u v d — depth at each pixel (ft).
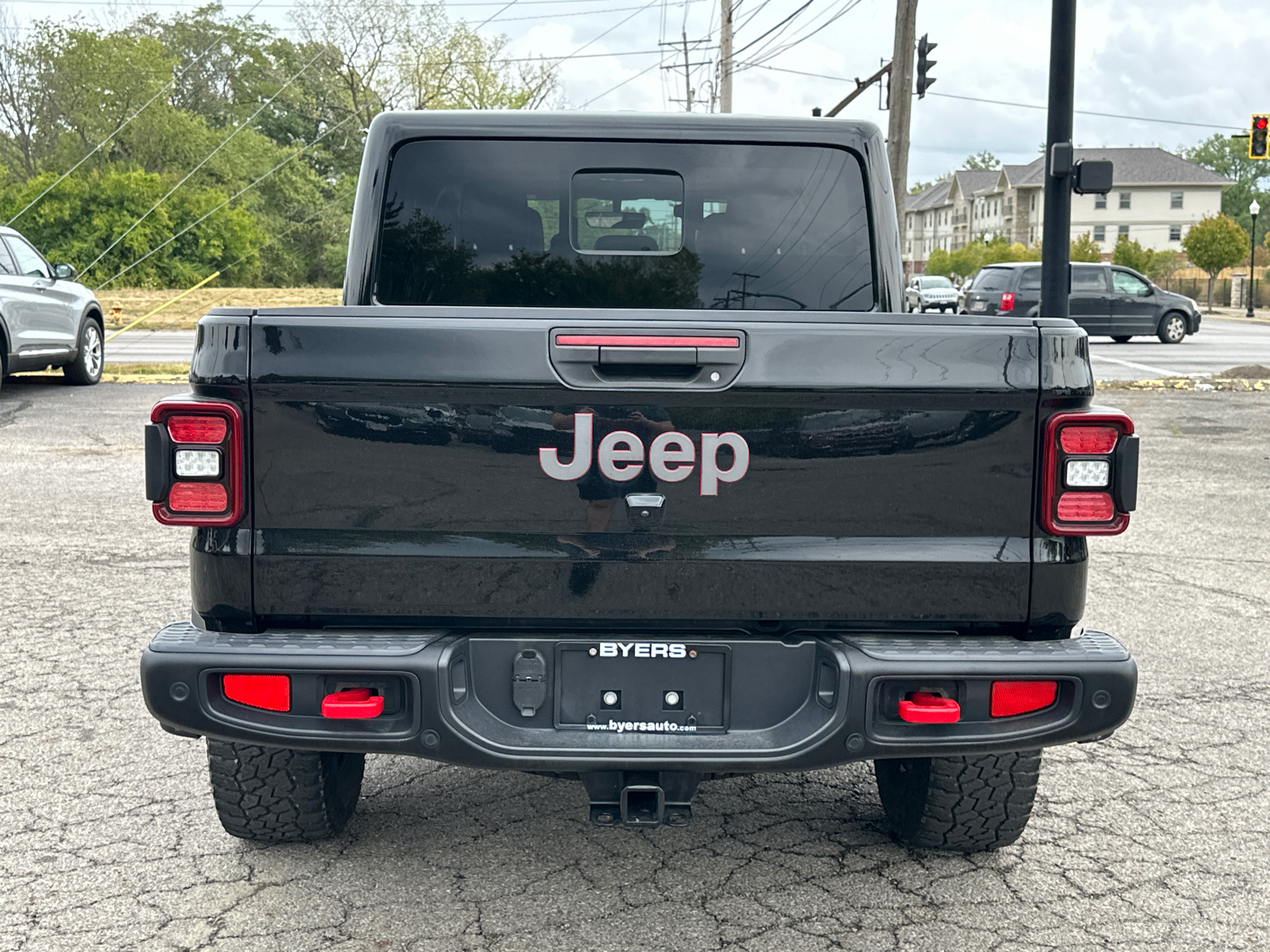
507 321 9.36
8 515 28.48
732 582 9.64
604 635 9.78
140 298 146.92
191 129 243.19
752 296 14.19
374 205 13.74
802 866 11.71
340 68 241.96
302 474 9.50
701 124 13.82
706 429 9.49
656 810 9.65
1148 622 21.06
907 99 71.87
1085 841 12.35
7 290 46.34
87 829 12.35
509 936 10.23
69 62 237.04
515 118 13.69
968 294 97.81
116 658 17.97
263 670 9.36
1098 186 45.14
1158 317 97.86
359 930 10.32
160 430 9.41
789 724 9.78
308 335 9.37
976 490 9.66
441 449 9.47
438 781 13.92
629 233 14.03
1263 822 12.87
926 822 11.61
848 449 9.55
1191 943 10.25
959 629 9.96
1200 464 38.70
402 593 9.62
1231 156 489.26
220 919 10.49
